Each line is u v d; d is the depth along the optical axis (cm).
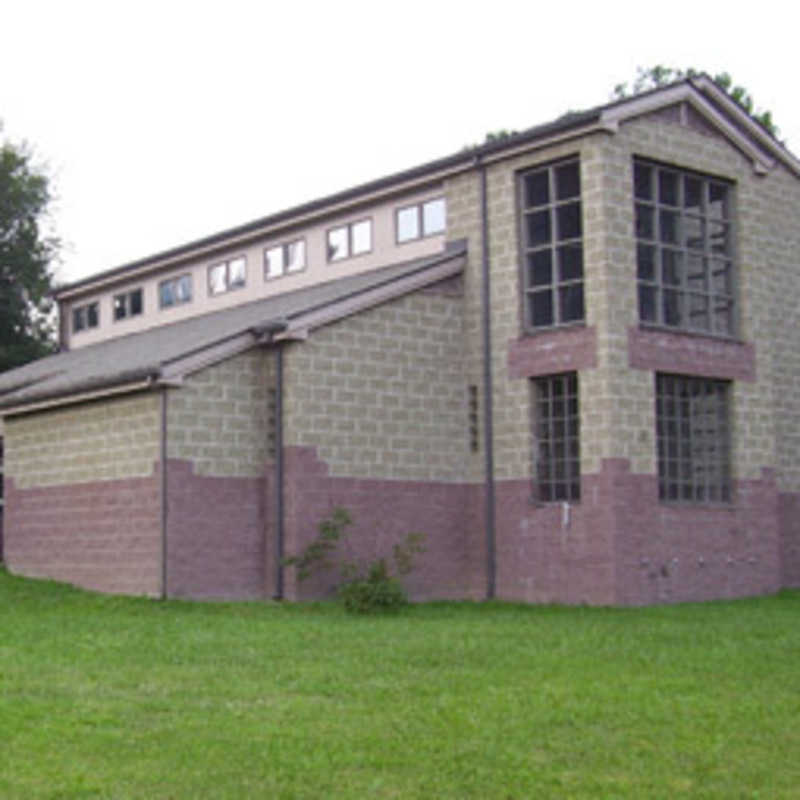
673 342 2388
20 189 4725
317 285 2875
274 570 2277
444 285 2483
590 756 1011
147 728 1079
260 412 2314
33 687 1255
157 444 2230
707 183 2530
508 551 2402
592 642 1673
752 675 1399
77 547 2442
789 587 2739
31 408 2570
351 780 928
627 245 2320
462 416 2489
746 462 2516
